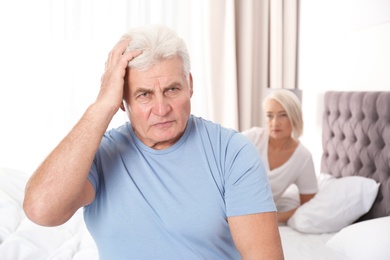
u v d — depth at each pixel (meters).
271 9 3.95
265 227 1.01
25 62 3.71
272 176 2.56
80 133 0.98
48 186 0.94
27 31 3.70
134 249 1.04
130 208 1.05
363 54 2.80
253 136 2.64
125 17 3.90
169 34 1.02
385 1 2.57
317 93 3.45
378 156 2.50
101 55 3.87
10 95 3.70
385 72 2.59
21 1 3.67
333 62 3.19
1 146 3.71
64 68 3.80
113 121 3.93
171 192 1.05
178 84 1.02
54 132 3.82
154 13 3.99
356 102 2.72
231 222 1.04
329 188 2.53
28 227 1.97
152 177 1.06
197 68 4.12
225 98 3.99
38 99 3.76
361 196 2.43
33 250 1.79
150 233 1.04
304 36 3.76
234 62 3.90
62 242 2.02
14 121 3.72
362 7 2.81
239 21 4.00
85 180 0.97
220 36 3.95
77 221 2.29
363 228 2.05
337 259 2.00
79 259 1.79
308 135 3.58
